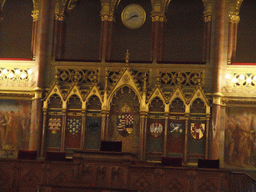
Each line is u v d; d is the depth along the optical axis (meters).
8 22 27.09
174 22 26.12
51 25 25.38
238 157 23.42
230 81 23.89
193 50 25.77
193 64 24.23
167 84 24.38
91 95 24.22
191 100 23.64
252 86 23.69
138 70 24.55
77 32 26.50
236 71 23.95
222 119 23.73
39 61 24.75
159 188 20.30
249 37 25.55
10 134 24.61
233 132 23.61
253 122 23.55
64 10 25.67
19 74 24.97
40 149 24.12
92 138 24.12
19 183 20.86
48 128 24.34
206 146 23.33
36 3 25.73
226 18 24.50
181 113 23.77
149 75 24.45
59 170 20.61
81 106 24.25
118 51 26.06
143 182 20.31
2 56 26.86
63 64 24.92
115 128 24.11
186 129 23.50
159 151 23.73
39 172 20.80
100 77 24.67
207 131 23.44
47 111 24.41
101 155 20.39
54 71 24.94
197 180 20.31
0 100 24.94
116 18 26.17
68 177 20.47
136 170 20.38
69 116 24.31
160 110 23.97
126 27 26.23
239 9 24.95
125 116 24.09
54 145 24.23
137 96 24.11
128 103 24.17
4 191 20.83
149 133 23.89
